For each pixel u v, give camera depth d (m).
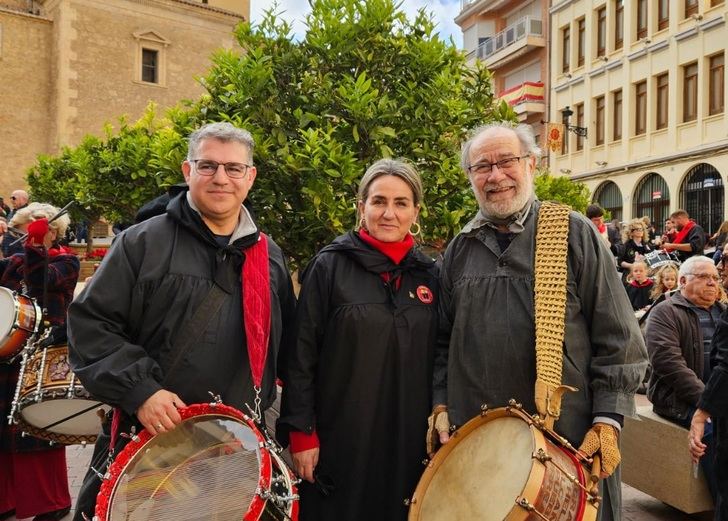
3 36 26.36
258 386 2.30
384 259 2.65
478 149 2.59
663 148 21.48
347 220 3.47
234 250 2.35
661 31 21.50
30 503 3.70
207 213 2.36
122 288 2.24
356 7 3.81
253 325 2.32
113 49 27.30
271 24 3.87
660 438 3.95
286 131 3.69
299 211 3.63
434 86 3.70
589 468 2.27
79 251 19.08
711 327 4.15
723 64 19.28
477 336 2.52
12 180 26.67
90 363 2.17
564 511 2.04
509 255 2.53
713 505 3.81
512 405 2.31
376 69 3.84
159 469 2.04
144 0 27.80
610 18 23.72
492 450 2.29
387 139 3.65
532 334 2.44
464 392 2.54
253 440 2.03
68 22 26.36
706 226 19.84
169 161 3.92
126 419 2.28
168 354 2.25
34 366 3.15
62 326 3.24
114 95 27.38
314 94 3.70
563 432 2.36
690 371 3.87
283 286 2.62
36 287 3.73
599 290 2.42
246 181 2.40
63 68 26.27
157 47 28.31
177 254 2.31
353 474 2.55
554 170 26.56
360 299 2.60
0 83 26.38
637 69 22.53
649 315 4.18
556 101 26.73
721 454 3.12
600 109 24.56
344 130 3.66
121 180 5.27
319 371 2.64
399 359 2.59
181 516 1.88
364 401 2.56
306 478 2.58
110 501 1.95
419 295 2.69
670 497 3.90
